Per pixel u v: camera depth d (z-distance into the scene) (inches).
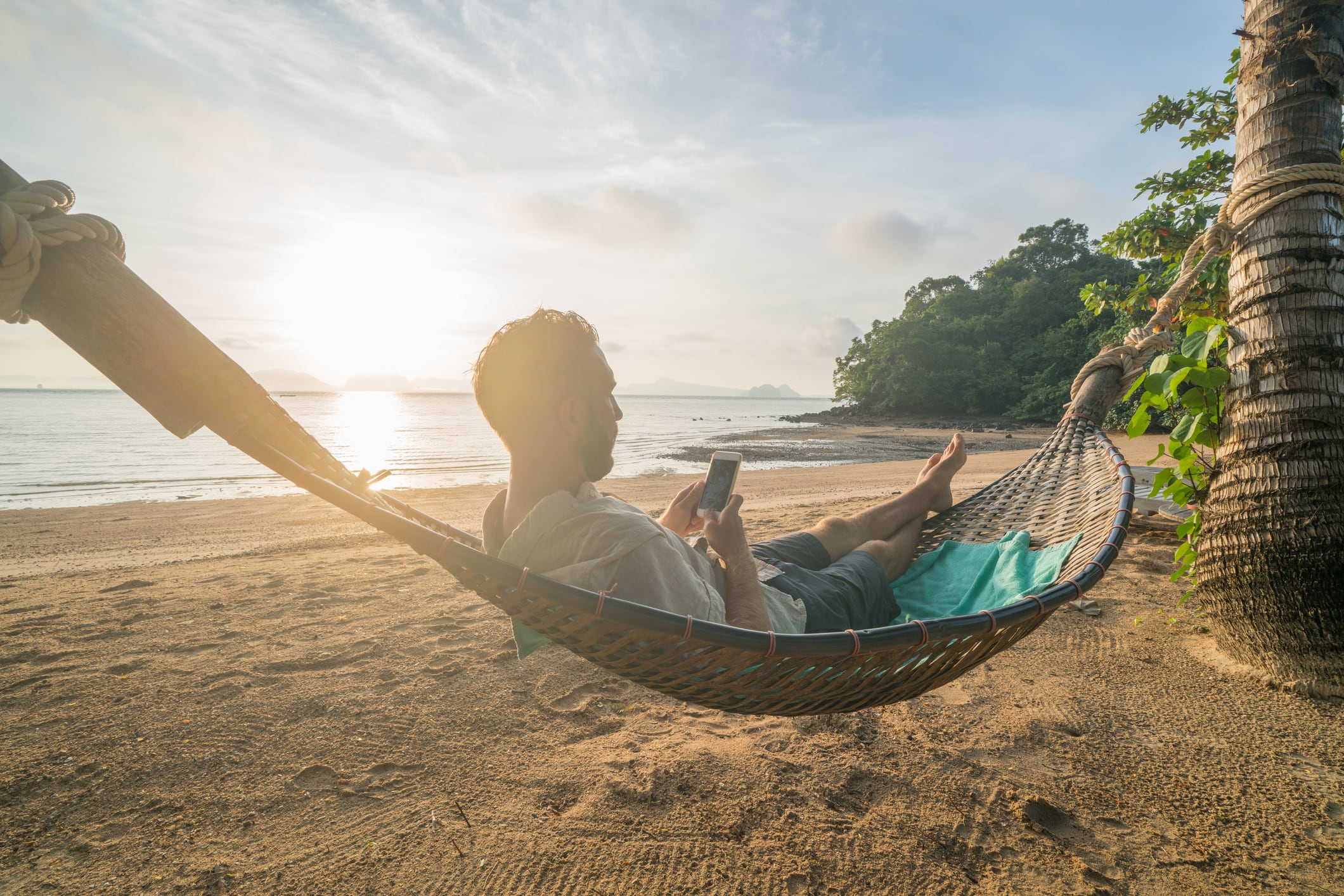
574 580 63.9
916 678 70.4
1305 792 93.9
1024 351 2199.8
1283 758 101.8
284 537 348.5
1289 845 84.3
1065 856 83.0
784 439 1441.9
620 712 119.3
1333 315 121.9
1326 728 108.7
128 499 555.2
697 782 97.0
